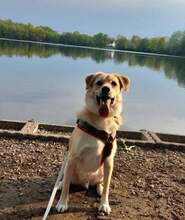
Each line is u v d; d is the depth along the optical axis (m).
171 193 1.30
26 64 7.37
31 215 1.07
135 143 1.77
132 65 10.90
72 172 1.13
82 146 1.10
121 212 1.14
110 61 11.97
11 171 1.35
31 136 1.71
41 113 2.94
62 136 1.73
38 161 1.46
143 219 1.12
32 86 4.40
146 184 1.36
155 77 7.55
